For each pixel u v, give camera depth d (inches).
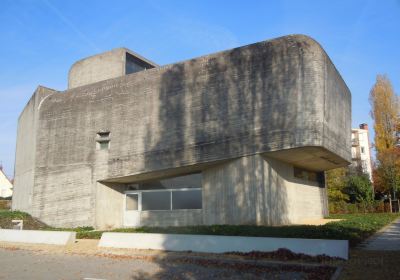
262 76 774.5
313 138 722.8
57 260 493.4
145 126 899.4
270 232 571.5
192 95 847.1
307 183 1070.4
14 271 415.2
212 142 805.2
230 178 792.3
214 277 369.7
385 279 336.8
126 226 970.7
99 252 551.2
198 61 853.2
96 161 952.3
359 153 2687.0
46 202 989.2
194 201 885.8
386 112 1929.1
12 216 964.0
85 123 983.6
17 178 1220.5
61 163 993.5
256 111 770.8
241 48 805.2
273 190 815.7
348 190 1653.5
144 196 960.3
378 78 1983.3
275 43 770.8
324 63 764.6
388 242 574.2
